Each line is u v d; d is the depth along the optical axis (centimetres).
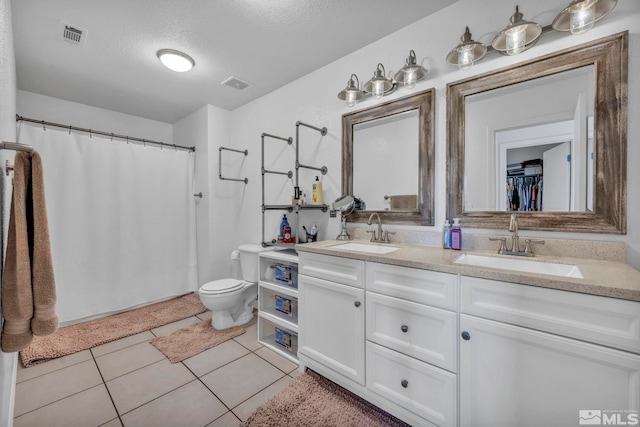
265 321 230
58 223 239
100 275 260
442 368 115
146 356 194
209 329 235
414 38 172
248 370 178
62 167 242
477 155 152
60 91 263
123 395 154
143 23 169
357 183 203
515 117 141
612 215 117
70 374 173
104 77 236
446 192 162
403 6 158
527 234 138
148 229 290
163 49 196
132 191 280
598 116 120
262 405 145
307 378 167
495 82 145
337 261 152
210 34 181
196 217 323
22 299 86
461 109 156
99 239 260
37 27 170
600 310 84
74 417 137
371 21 171
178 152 310
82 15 161
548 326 92
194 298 312
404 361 126
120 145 273
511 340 99
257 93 271
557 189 131
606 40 117
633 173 114
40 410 142
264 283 214
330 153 219
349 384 148
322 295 161
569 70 127
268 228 275
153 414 140
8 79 133
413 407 123
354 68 202
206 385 163
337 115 213
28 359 184
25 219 88
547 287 92
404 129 179
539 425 95
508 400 100
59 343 209
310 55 207
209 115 299
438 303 116
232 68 224
